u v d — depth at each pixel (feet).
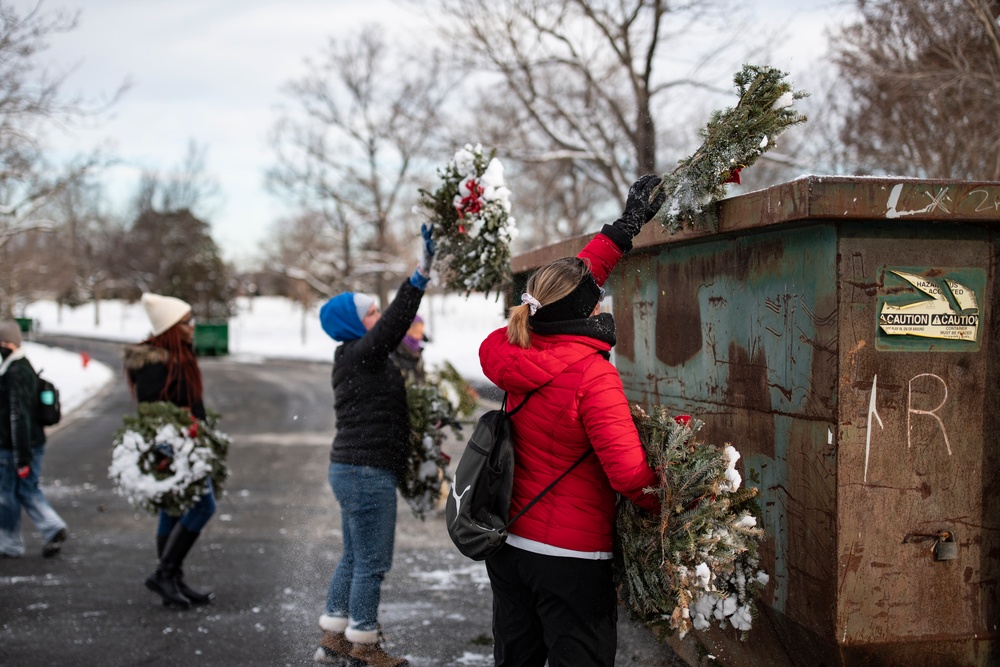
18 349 20.07
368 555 12.75
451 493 8.80
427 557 19.49
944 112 28.45
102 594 16.93
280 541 20.81
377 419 12.84
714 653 11.37
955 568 8.45
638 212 9.62
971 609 8.48
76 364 87.97
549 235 80.94
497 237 13.30
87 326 206.49
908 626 8.38
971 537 8.46
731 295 10.01
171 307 16.75
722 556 7.80
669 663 12.62
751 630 10.00
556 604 8.45
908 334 8.29
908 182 7.94
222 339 118.52
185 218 182.91
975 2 24.70
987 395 8.46
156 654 13.60
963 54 27.09
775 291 9.14
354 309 13.42
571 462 8.44
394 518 13.01
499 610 9.06
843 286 8.17
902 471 8.32
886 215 7.95
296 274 147.43
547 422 8.38
